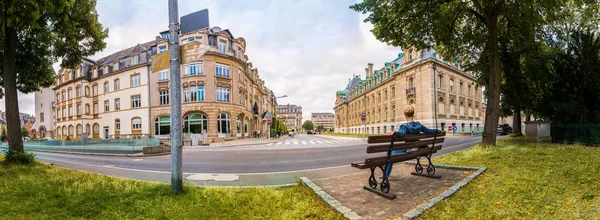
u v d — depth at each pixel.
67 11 8.48
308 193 4.59
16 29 7.90
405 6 9.93
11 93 8.23
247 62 40.56
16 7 7.02
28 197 4.38
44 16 8.79
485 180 4.76
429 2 10.14
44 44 9.80
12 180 5.70
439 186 4.70
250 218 3.48
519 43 12.31
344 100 75.38
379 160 4.28
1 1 7.07
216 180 6.74
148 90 33.50
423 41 12.09
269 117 32.50
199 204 3.96
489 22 10.41
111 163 11.20
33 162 8.28
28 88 11.54
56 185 5.31
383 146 4.30
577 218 2.90
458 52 14.05
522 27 11.70
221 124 31.02
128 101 35.22
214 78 30.58
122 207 3.83
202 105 29.89
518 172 5.08
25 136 54.75
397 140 4.52
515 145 10.02
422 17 11.00
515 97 13.47
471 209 3.41
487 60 13.49
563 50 13.65
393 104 42.00
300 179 5.58
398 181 5.30
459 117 38.75
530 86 13.91
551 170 5.02
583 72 10.58
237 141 29.58
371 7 11.14
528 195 3.75
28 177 6.09
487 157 7.20
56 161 12.35
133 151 16.03
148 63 33.84
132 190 4.75
